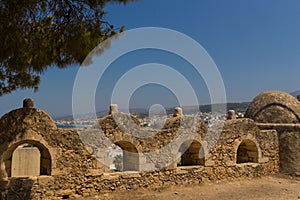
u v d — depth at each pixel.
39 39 9.20
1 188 10.46
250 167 16.03
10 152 11.01
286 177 16.70
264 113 19.00
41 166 12.28
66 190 11.57
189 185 14.07
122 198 11.95
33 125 11.16
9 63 9.23
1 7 7.81
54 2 9.14
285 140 17.30
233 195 12.93
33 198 10.92
